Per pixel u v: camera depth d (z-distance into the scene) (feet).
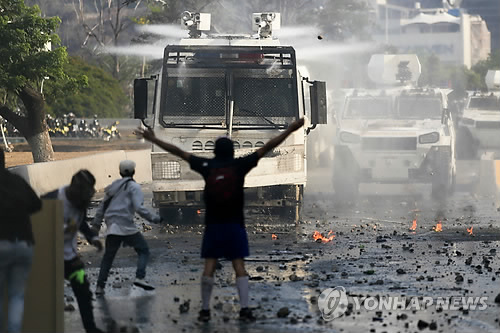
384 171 222.48
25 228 72.69
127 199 101.60
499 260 127.34
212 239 86.84
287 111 172.55
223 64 172.76
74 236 85.15
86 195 85.51
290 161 171.94
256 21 181.37
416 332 81.76
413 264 123.54
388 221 179.73
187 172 169.17
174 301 97.19
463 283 108.06
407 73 245.04
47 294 76.89
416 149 221.87
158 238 154.30
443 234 158.51
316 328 83.30
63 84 301.63
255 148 170.91
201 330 82.53
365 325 84.84
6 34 269.44
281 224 173.99
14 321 72.28
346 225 172.76
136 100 163.12
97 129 513.04
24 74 276.41
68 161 232.73
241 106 172.24
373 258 129.29
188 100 172.76
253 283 108.27
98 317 88.94
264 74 172.86
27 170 201.87
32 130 299.38
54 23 282.97
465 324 85.30
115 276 114.01
